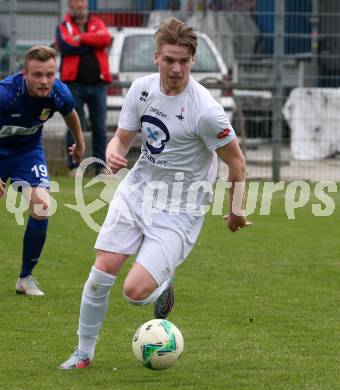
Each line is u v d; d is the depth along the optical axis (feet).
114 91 136.05
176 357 50.70
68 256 85.40
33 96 68.33
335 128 144.97
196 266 82.12
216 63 139.85
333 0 141.49
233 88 137.18
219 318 64.80
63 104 69.46
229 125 52.24
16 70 134.31
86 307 52.85
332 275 79.05
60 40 122.93
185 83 52.31
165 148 53.16
